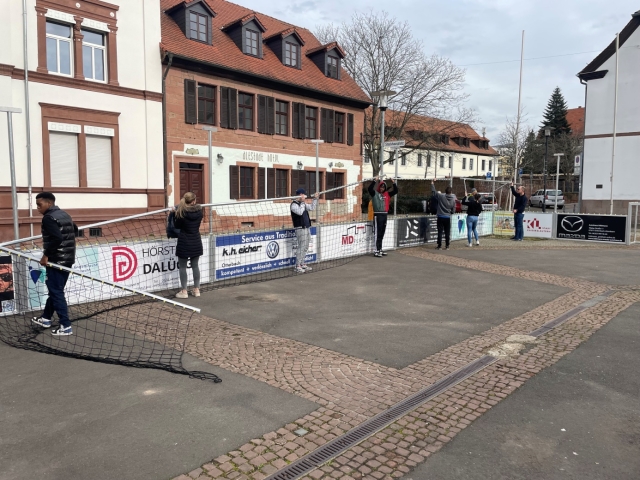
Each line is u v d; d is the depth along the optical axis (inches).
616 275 415.8
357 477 126.2
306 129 1021.2
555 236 698.2
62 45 649.0
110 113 691.4
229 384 183.8
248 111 899.4
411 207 1232.8
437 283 378.0
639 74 1061.8
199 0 828.0
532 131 2149.4
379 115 1328.7
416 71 1269.7
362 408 164.7
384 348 226.1
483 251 566.3
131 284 325.1
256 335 245.1
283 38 978.7
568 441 144.7
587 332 251.6
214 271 375.2
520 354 218.5
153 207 748.6
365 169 1742.1
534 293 345.4
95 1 664.4
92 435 145.5
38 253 280.1
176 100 773.9
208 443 141.3
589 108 1133.1
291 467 130.0
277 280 387.5
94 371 196.5
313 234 461.7
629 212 633.0
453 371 198.1
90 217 674.8
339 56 1099.3
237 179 875.4
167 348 224.8
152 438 143.9
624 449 140.5
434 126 1334.9
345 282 380.2
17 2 595.8
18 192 608.1
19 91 604.1
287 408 163.9
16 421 154.4
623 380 190.1
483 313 290.2
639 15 1045.2
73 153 665.0
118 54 697.6
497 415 160.6
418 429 150.8
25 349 222.5
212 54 840.9
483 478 126.1
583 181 1154.0
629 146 1087.0
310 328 257.8
